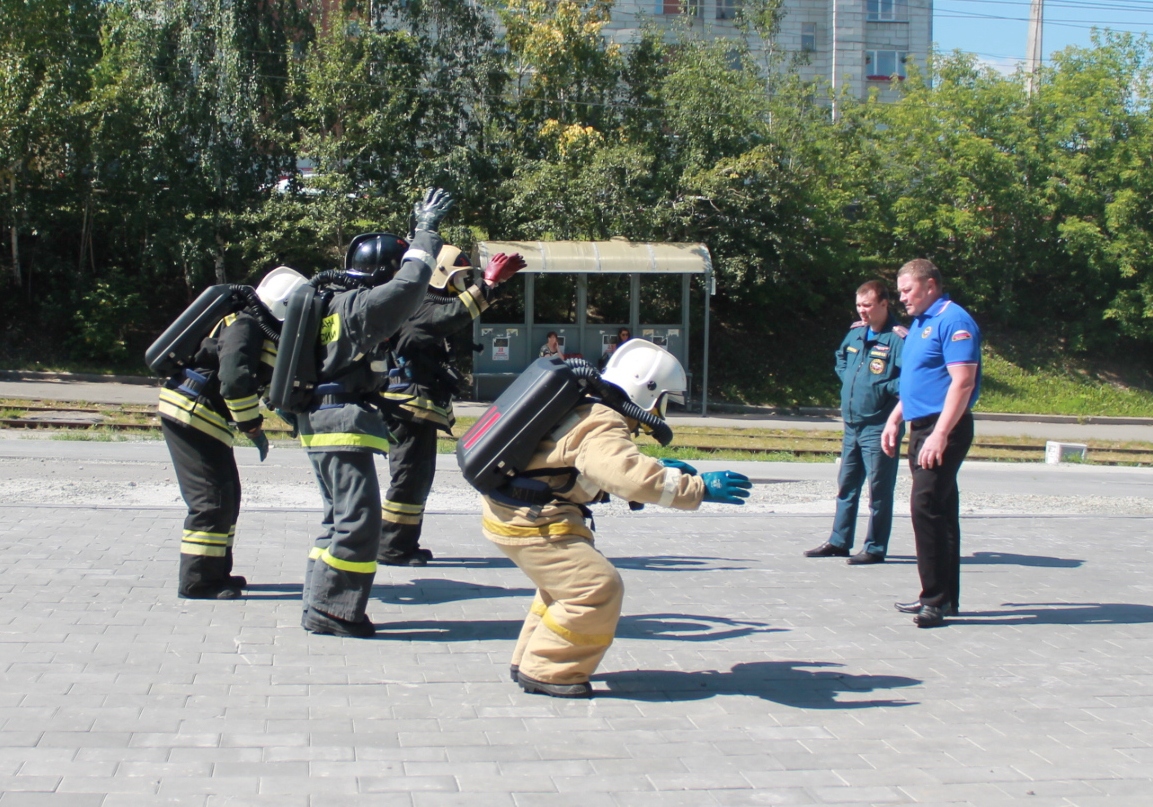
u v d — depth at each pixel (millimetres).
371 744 3920
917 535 6055
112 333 24422
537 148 28578
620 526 8703
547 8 29078
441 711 4312
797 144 29297
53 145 24688
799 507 10336
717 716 4398
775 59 31172
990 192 29812
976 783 3791
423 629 5492
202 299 5594
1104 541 8891
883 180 31062
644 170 26125
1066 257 30766
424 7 27578
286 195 25719
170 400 5730
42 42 24594
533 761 3830
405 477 6910
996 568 7691
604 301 29578
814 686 4852
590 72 29188
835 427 22641
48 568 6297
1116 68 30125
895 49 46375
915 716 4500
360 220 24906
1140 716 4586
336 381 5262
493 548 7598
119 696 4281
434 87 27812
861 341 7754
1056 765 3990
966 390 5777
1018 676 5121
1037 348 30406
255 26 25844
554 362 4379
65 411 16609
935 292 6094
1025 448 19078
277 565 6688
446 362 7066
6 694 4234
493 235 27141
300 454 12359
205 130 25078
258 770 3625
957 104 30406
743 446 16766
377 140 25406
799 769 3859
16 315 25500
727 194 26422
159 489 9414
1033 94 30719
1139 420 27125
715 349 29109
